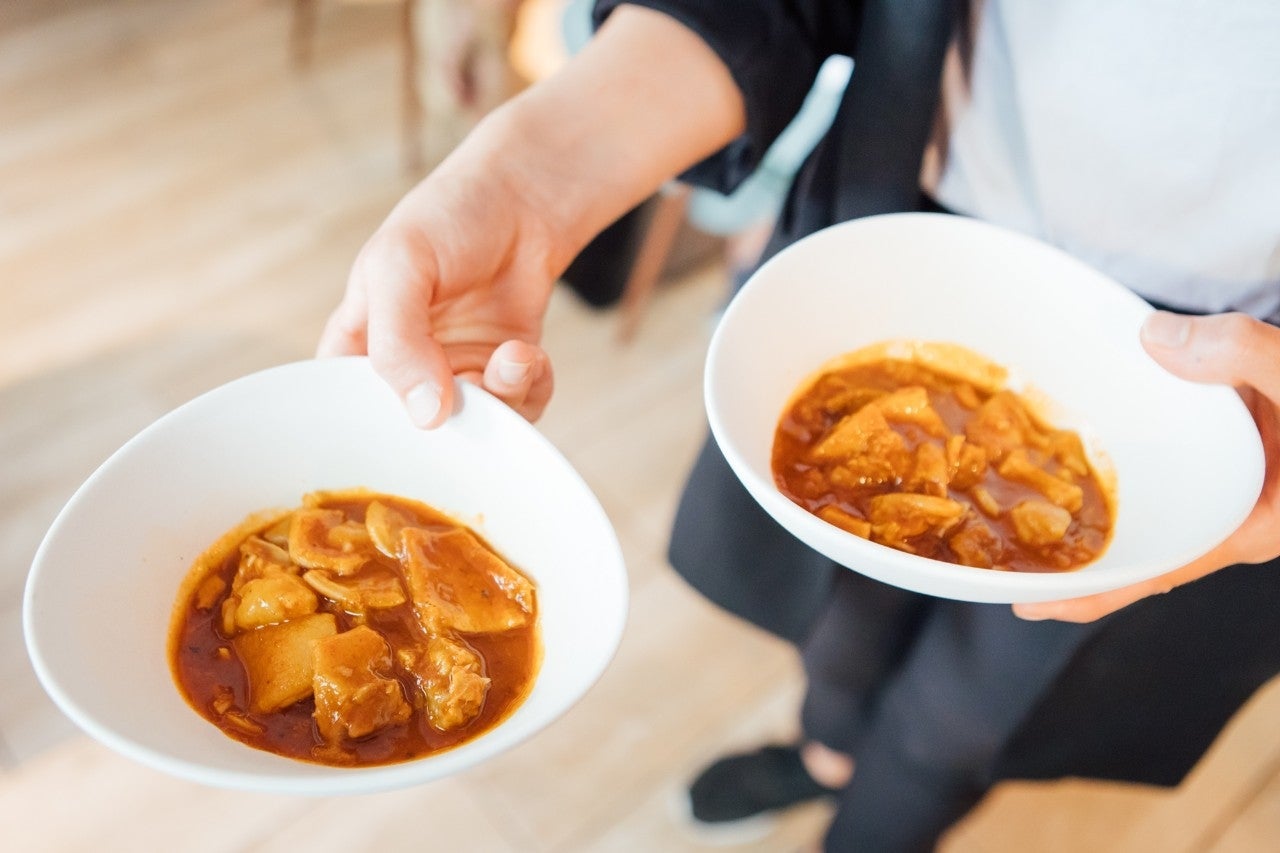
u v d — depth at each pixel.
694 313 1.27
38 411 1.07
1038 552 0.45
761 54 0.54
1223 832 0.91
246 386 0.43
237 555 0.44
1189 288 0.51
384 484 0.46
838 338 0.50
